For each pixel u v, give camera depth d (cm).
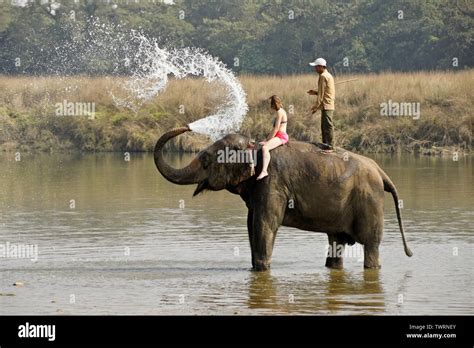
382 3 7150
